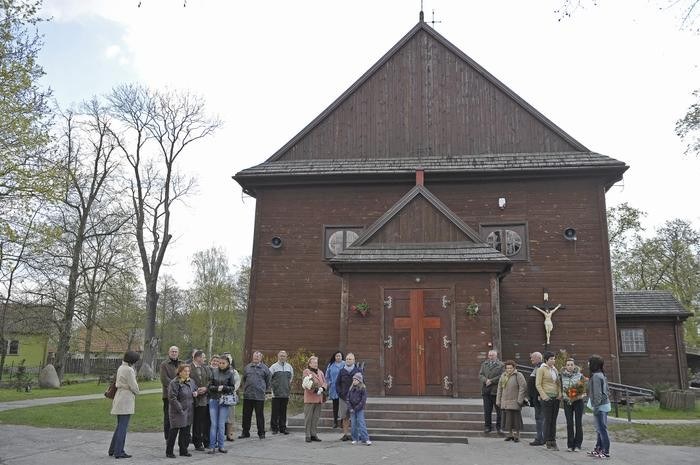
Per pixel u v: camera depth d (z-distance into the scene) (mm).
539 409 11781
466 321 15492
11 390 26531
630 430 13266
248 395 12312
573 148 20234
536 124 20688
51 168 23000
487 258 15570
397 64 22047
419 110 21500
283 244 20469
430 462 9562
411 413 13297
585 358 18219
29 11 21109
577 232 19188
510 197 19812
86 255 36656
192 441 10773
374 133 21516
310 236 20469
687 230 47500
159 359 51844
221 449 10508
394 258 15953
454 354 15273
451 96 21469
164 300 70688
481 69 21406
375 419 13258
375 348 15664
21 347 53562
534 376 11914
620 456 10367
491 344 15219
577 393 11016
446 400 14344
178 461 9516
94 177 34312
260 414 12328
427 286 15891
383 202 20500
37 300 32812
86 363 39531
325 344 19453
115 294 37375
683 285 47031
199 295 65250
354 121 21750
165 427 10727
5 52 20953
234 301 65438
